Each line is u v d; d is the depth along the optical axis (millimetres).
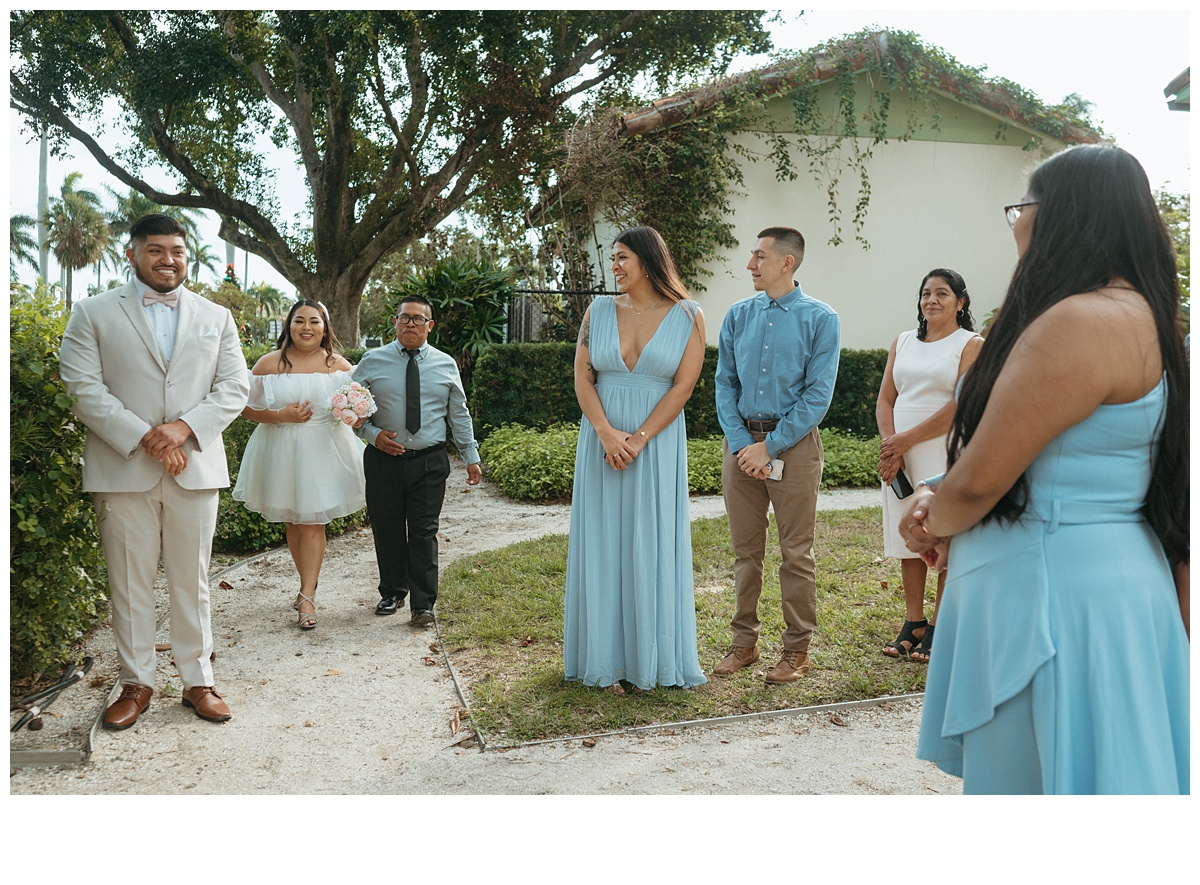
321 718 3656
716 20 17188
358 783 3080
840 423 11516
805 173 12602
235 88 19281
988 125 12836
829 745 3359
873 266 12742
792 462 3906
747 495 4066
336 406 4766
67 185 60469
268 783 3076
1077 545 1563
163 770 3178
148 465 3518
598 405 3828
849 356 11492
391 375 5023
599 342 3838
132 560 3564
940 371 4113
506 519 7988
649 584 3801
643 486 3809
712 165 12055
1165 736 1540
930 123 12695
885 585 5359
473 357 13016
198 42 17375
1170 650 1584
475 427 11211
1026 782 1602
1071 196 1570
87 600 4168
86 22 17562
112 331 3506
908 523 1838
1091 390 1473
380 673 4184
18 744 3336
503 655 4355
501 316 13539
